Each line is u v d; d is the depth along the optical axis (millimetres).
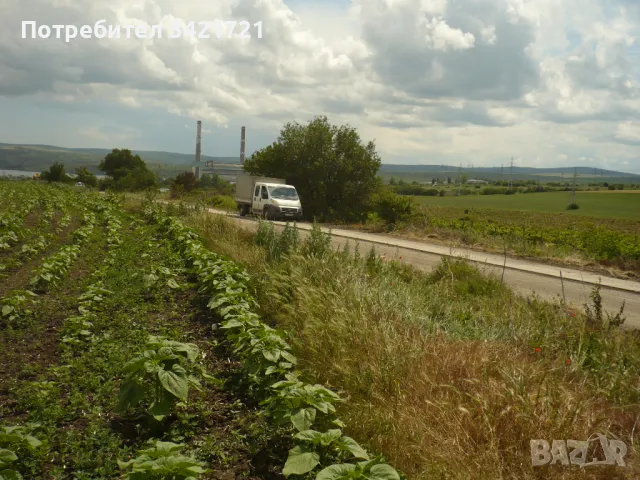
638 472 4504
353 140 43688
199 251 13320
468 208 83938
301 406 4898
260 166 44625
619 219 68375
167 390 4984
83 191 46156
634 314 12750
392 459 4629
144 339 7590
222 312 7805
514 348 7391
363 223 39156
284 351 6098
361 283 10531
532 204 99812
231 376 6590
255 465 4773
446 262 14742
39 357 6969
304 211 43281
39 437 4699
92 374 6246
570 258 21516
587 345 8039
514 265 19453
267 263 12766
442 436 4793
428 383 5734
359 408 5355
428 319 8711
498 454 4590
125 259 13820
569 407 5176
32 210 28438
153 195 32625
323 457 4461
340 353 6641
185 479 3615
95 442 4832
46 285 10797
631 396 6086
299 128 43781
